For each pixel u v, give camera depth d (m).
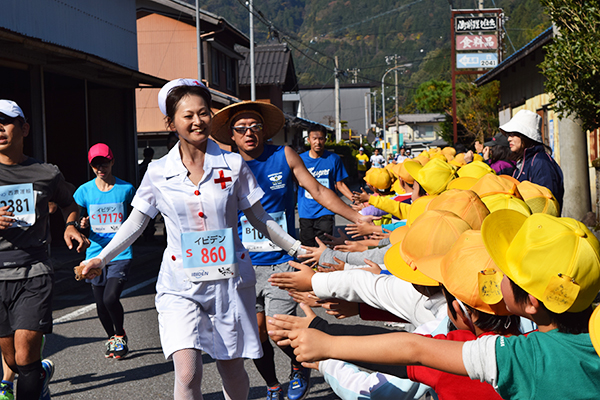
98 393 4.77
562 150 11.80
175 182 3.22
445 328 2.36
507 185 3.22
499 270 1.93
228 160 3.30
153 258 12.58
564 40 7.31
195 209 3.21
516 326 2.04
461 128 39.78
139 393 4.75
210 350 3.22
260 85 38.75
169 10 28.19
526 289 1.73
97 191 5.97
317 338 2.05
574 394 1.68
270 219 3.54
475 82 26.28
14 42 9.74
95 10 14.66
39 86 12.20
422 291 2.44
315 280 2.75
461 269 2.03
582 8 7.09
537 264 1.70
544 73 7.58
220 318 3.24
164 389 4.82
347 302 2.76
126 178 17.08
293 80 47.16
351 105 91.19
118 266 5.64
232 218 3.31
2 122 3.93
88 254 5.99
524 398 1.75
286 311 4.30
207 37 28.22
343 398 2.47
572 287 1.67
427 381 2.10
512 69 20.45
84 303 8.43
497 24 30.27
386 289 2.58
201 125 3.18
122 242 3.35
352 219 4.46
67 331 6.80
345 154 43.16
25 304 3.83
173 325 3.16
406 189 6.39
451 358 1.85
